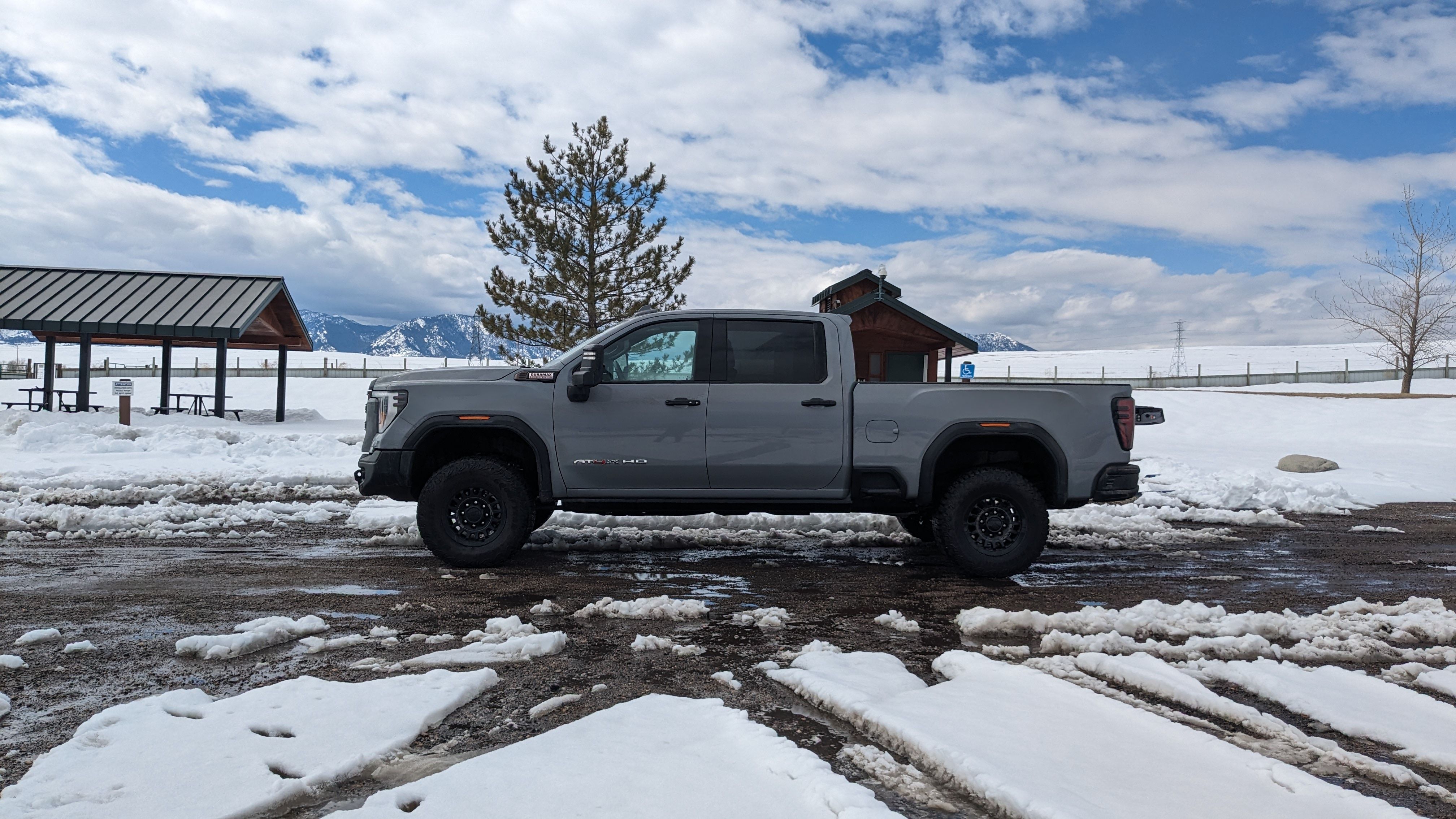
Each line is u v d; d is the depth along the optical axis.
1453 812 2.41
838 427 5.95
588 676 3.58
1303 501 10.40
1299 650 4.05
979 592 5.50
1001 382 6.13
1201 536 8.01
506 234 20.41
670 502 6.04
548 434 5.98
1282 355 90.19
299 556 6.40
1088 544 7.55
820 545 7.23
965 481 5.93
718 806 2.30
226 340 23.00
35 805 2.27
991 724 2.95
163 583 5.39
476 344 88.94
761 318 6.11
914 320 22.94
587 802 2.31
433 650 3.96
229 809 2.27
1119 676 3.58
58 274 23.17
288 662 3.71
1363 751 2.89
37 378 47.75
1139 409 6.21
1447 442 21.52
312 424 23.98
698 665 3.77
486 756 2.62
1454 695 3.46
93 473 10.85
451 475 5.98
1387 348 82.19
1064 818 2.22
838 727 3.02
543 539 7.16
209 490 10.14
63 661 3.71
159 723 2.88
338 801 2.38
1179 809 2.32
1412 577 6.20
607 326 6.52
